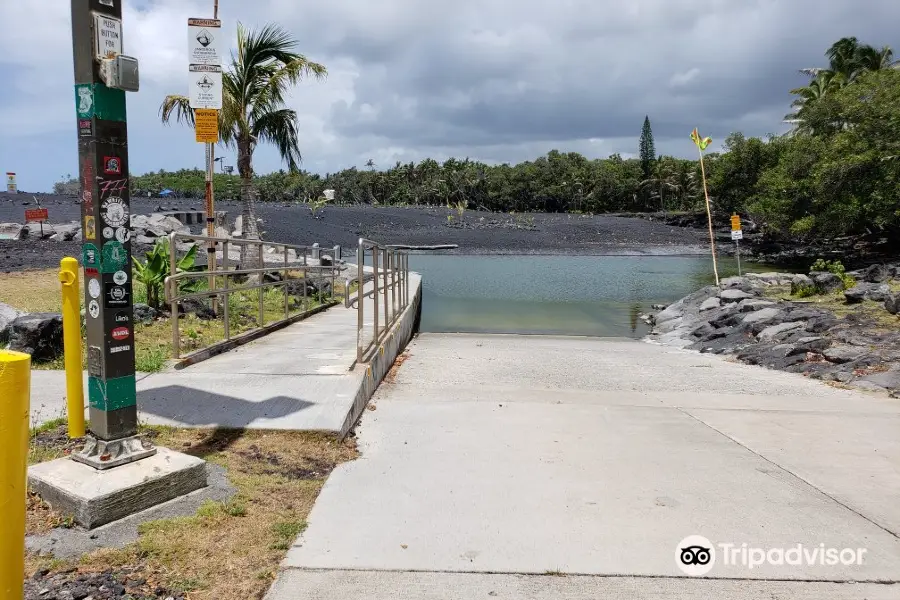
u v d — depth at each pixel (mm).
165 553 3244
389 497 4230
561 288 23812
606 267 32375
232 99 12867
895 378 8258
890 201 30234
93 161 3500
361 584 3160
